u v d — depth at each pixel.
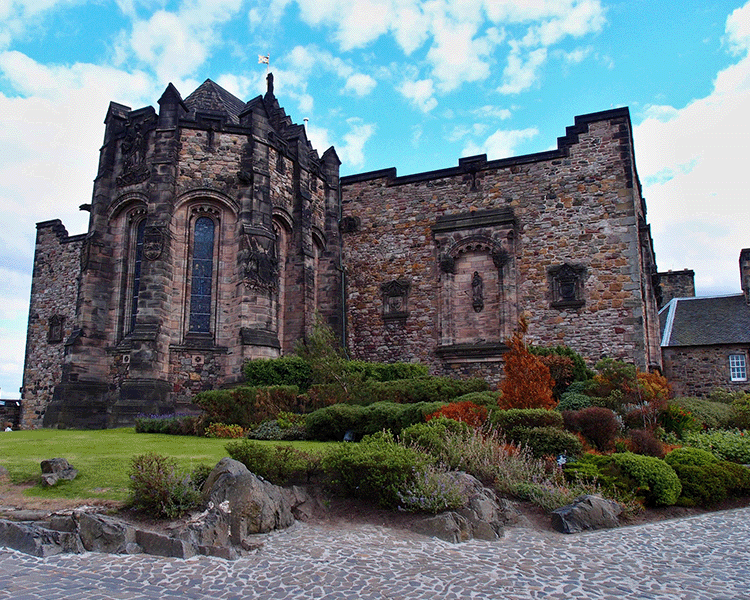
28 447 14.45
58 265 38.81
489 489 11.90
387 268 30.06
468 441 13.73
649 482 12.94
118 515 9.34
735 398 26.28
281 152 27.09
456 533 9.86
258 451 11.22
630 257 25.62
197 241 25.20
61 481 10.64
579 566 8.63
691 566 8.80
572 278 26.17
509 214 27.69
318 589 7.27
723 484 13.93
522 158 27.95
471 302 27.89
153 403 21.95
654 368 29.48
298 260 27.02
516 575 8.09
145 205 25.44
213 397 19.84
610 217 26.19
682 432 18.84
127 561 8.06
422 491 10.79
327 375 22.02
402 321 29.27
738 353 31.28
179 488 9.52
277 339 24.67
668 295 40.19
